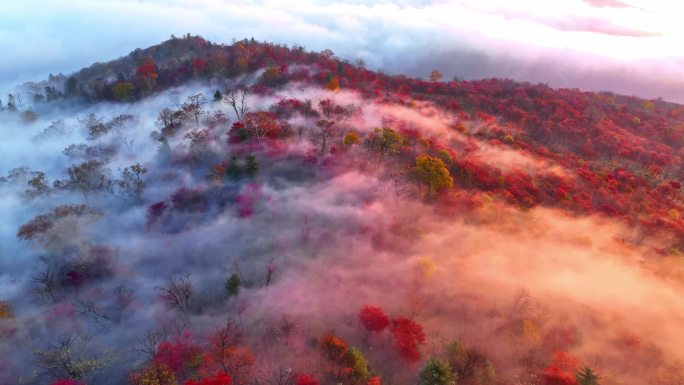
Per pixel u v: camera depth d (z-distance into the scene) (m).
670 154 175.75
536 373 70.12
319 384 64.12
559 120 191.62
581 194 131.25
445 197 112.56
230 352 67.94
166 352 66.50
